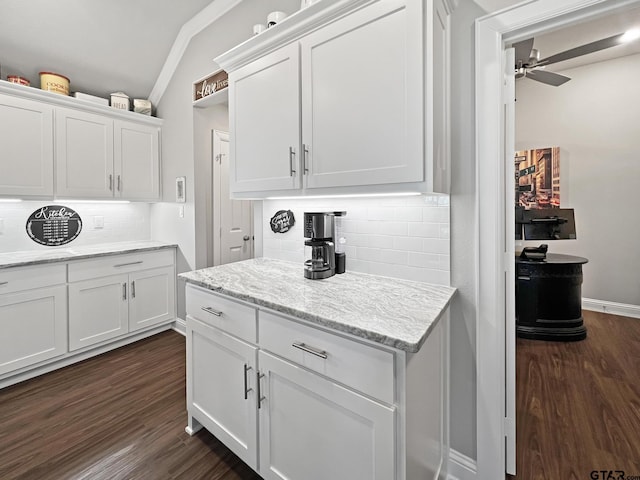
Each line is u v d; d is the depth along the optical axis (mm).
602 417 1879
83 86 2887
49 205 2812
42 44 2492
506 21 1273
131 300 2875
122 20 2596
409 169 1202
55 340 2410
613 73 3551
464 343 1448
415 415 1034
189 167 2982
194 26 2754
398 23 1206
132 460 1574
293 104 1548
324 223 1629
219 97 2668
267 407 1320
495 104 1316
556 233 3113
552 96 3887
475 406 1441
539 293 3029
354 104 1331
